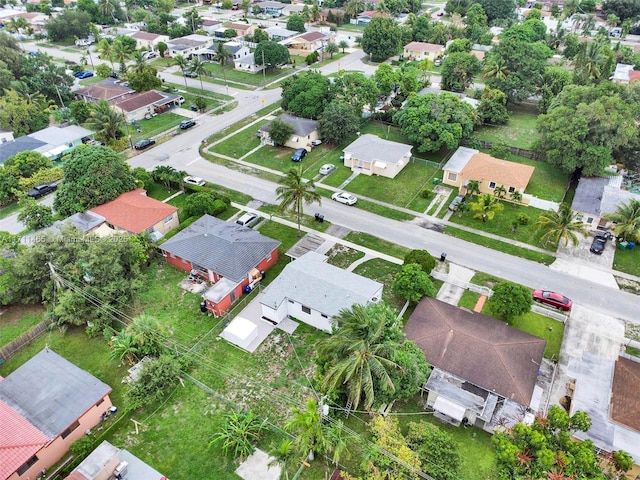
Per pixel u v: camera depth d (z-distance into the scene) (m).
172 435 34.62
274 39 125.50
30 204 55.16
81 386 35.47
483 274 49.91
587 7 145.50
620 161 68.88
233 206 61.31
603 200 56.91
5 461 29.39
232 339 41.91
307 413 30.33
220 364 40.16
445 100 71.19
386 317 35.94
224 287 45.66
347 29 146.25
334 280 44.12
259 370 39.59
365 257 52.19
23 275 44.06
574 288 47.97
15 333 43.34
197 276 49.50
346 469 32.03
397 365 32.22
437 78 105.62
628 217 51.88
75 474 28.59
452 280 48.97
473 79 106.06
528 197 60.84
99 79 107.44
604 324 43.75
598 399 34.22
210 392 37.75
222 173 69.25
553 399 36.75
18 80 90.19
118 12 151.12
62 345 42.12
